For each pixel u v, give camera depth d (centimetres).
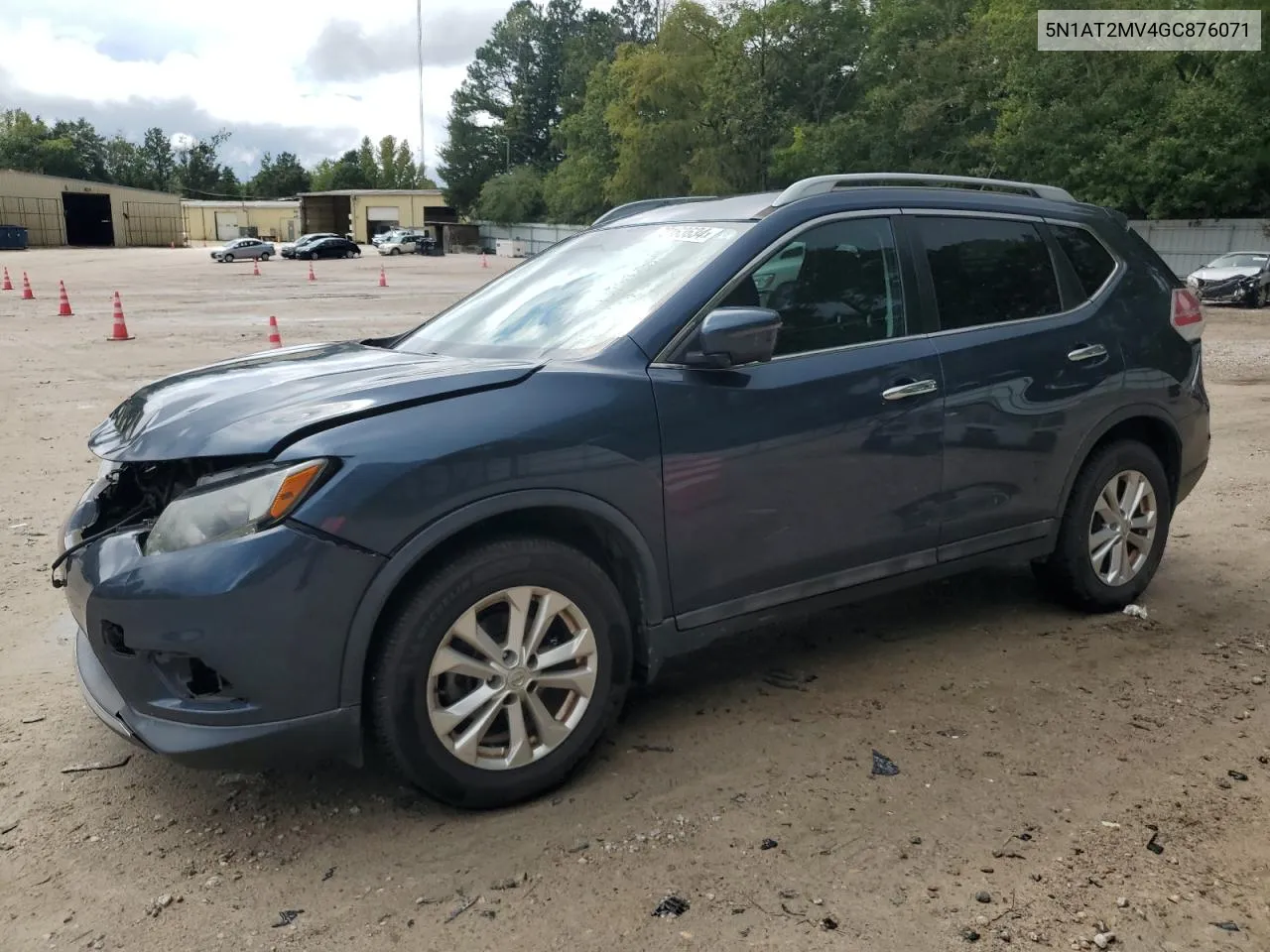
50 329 1864
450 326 409
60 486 711
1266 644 437
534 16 9812
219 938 251
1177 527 620
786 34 5291
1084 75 3525
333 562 270
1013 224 432
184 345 1612
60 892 270
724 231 369
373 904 264
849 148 4581
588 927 254
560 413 303
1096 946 246
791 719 366
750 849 286
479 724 298
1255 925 254
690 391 328
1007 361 406
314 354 392
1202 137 3353
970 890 268
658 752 343
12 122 10894
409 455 279
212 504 274
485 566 292
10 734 358
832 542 365
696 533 331
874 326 380
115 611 273
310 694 273
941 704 378
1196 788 318
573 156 7619
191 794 318
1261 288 2652
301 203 9644
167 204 8606
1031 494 424
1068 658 420
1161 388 464
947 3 4578
